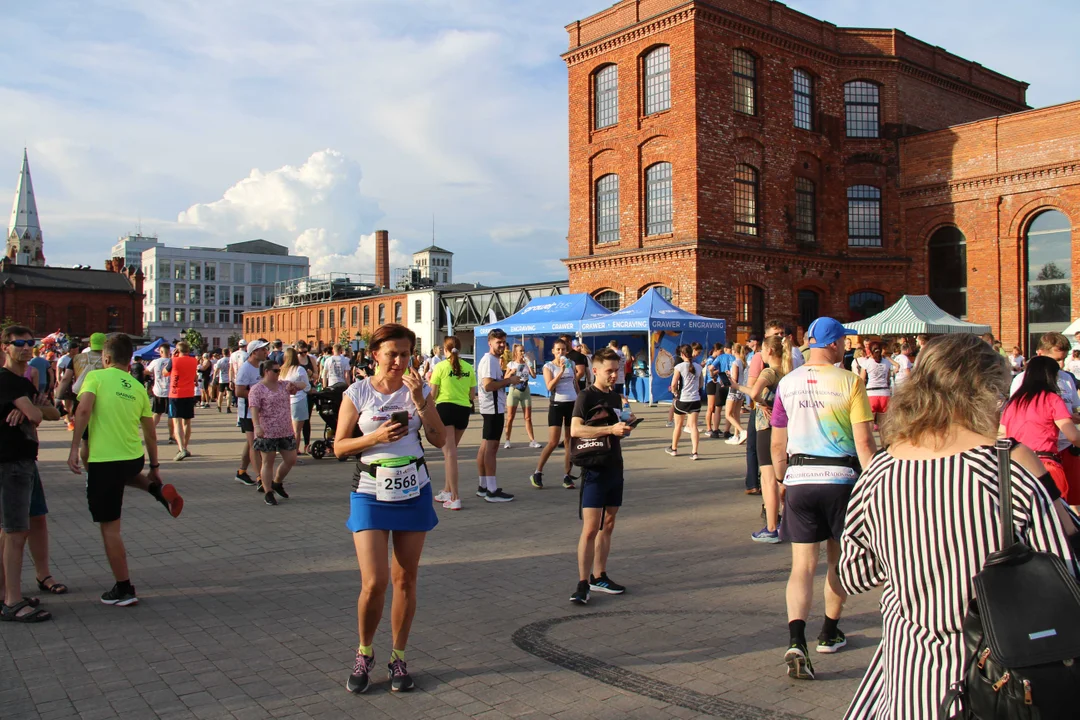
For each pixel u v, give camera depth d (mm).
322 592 6379
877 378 13719
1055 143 26125
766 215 27594
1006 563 2125
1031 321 27031
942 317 22016
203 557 7473
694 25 25531
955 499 2287
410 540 4531
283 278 115750
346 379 16062
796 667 4555
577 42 29547
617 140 28172
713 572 6930
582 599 6016
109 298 80125
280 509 9781
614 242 28484
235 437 17859
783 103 28156
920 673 2316
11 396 5652
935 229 29438
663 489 10945
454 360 9656
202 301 109750
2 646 5160
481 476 10344
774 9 27859
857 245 30234
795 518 4793
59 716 4141
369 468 4492
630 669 4781
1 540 5777
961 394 2383
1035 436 5480
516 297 48719
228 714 4176
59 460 14133
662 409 23484
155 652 5059
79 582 6641
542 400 27562
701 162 25750
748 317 27125
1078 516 2697
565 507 9797
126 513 9508
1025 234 27172
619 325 22484
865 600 6172
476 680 4629
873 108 30406
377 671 4762
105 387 5961
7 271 77375
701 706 4262
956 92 32625
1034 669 1984
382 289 69000
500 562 7297
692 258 25688
